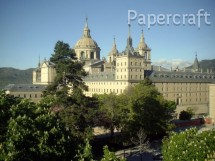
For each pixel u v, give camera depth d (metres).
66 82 81.12
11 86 159.88
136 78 168.88
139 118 94.94
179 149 53.03
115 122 90.69
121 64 170.62
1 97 49.84
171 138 59.06
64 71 78.25
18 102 53.38
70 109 70.38
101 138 92.31
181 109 182.00
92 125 79.88
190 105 190.75
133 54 168.12
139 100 100.44
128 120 91.69
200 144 52.66
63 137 49.00
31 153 44.31
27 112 50.19
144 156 84.44
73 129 67.94
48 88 78.38
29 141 44.88
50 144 47.75
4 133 44.56
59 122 53.94
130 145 95.00
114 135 96.81
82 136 68.19
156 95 119.50
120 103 97.44
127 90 136.62
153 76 180.00
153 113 99.69
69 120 67.62
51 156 46.47
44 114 51.94
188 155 51.34
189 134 57.66
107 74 190.88
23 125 45.62
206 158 50.59
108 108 91.12
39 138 45.88
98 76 198.75
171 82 184.38
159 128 101.00
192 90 196.00
